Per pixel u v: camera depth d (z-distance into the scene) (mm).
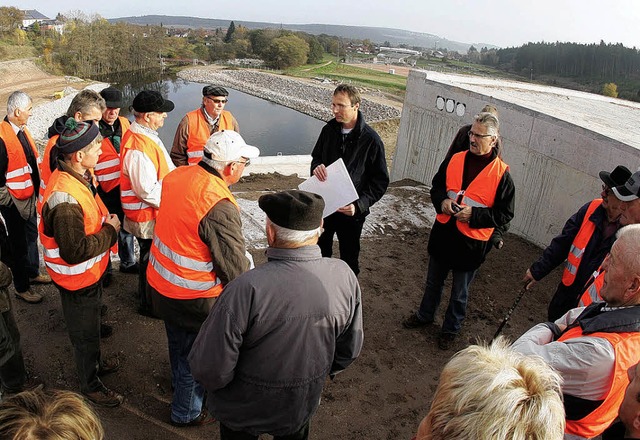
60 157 2840
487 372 1374
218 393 2246
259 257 5207
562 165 6016
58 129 3586
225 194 2629
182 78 94312
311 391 2191
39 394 1332
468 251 3854
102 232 2926
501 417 1271
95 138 2846
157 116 3621
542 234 6391
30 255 4219
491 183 3717
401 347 4168
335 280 2117
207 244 2592
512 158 6828
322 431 3254
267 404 2162
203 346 2053
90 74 82375
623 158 5160
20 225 3986
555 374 1465
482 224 3719
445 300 4984
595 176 5559
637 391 1559
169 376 3543
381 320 4488
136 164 3506
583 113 7496
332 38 173000
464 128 4695
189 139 4656
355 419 3387
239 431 2271
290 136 56094
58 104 54438
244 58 131875
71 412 1298
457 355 1509
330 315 2082
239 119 63750
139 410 3227
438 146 8875
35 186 4250
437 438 1392
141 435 3027
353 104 3986
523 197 6672
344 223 4402
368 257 5582
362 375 3803
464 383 1385
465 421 1312
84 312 2971
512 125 6805
